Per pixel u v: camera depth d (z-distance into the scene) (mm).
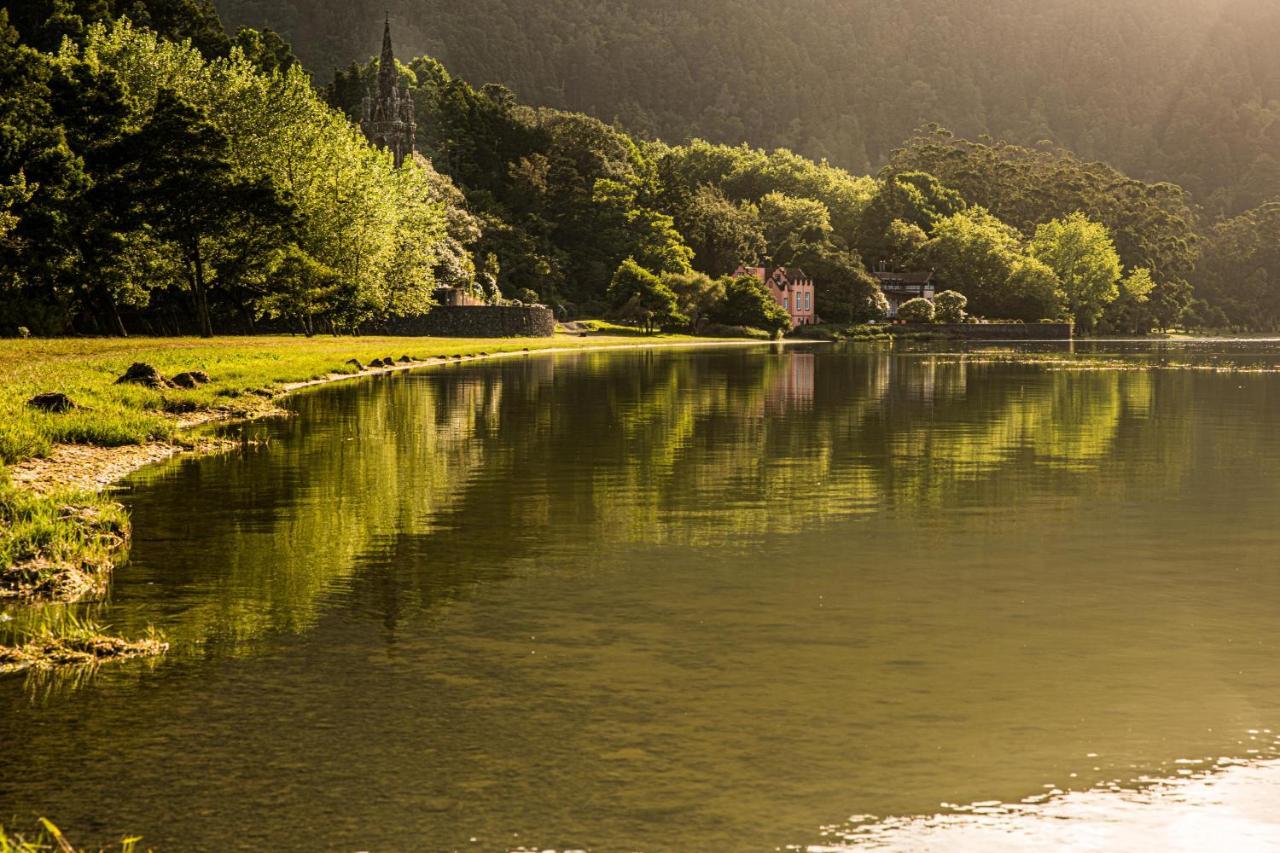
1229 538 20391
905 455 31781
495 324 135875
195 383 46344
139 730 10852
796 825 8953
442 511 22516
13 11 127500
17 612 14992
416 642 13695
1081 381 69250
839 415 43844
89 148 85938
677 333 177250
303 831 8859
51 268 80500
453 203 179500
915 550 19219
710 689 12008
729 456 31203
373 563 17969
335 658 13062
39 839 8727
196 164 85938
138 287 88812
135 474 26922
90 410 34531
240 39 158875
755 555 18703
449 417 41188
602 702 11617
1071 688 12062
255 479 26266
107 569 17391
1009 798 9438
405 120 166750
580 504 23438
